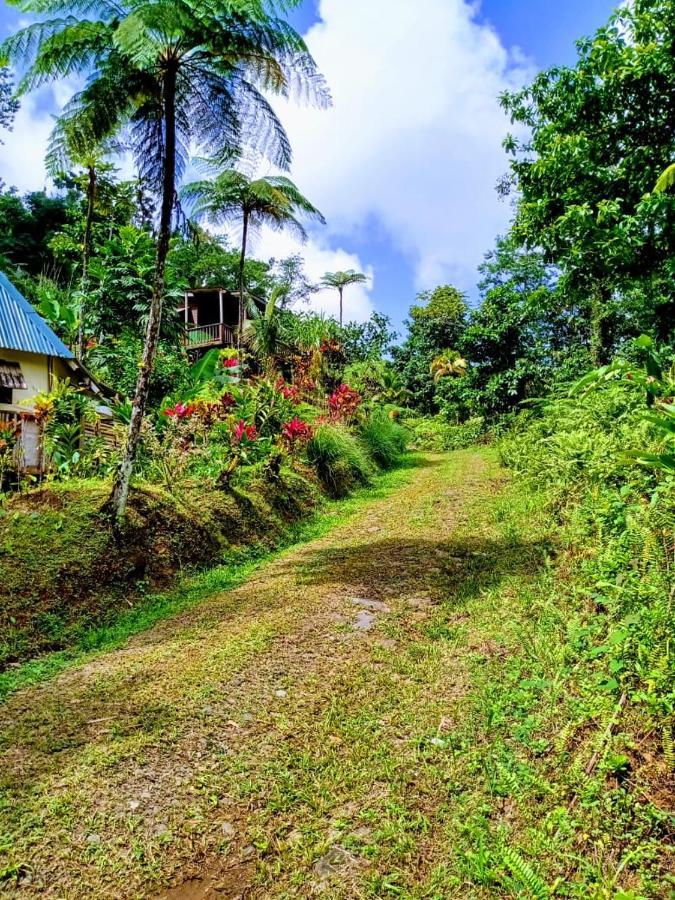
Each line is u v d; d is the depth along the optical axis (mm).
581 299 8555
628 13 6996
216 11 4953
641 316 8812
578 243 7176
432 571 4598
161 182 6125
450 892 1632
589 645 2686
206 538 6000
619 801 1793
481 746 2277
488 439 16375
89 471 6684
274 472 7988
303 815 2014
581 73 7297
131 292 12836
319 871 1770
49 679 3320
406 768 2205
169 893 1715
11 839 1898
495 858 1692
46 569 4508
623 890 1530
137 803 2078
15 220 26484
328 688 2867
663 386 2984
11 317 10086
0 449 6090
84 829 1950
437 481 10047
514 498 6645
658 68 6602
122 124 5871
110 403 9133
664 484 3064
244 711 2688
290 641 3473
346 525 7355
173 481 6570
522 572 4102
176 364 12555
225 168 7109
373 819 1962
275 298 17312
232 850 1872
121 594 4770
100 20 5121
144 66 4961
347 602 4105
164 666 3240
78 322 13125
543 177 7648
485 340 16609
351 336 23625
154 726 2572
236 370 13031
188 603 4703
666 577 2529
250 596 4574
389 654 3191
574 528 4035
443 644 3246
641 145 7309
